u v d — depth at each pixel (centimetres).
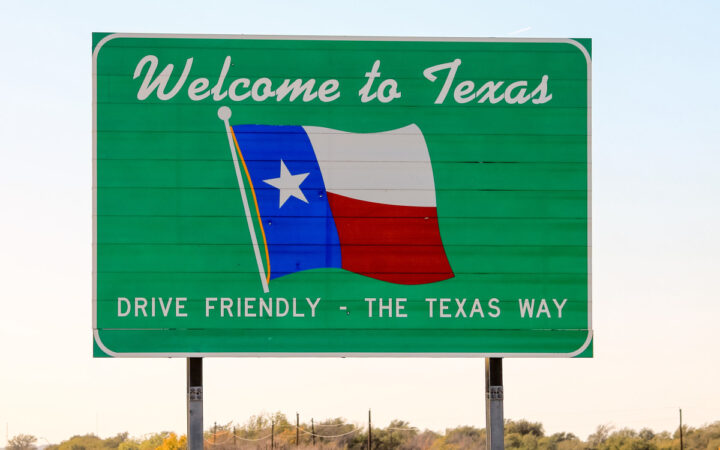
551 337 1711
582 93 1738
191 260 1697
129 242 1692
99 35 1711
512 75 1738
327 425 6303
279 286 1703
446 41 1738
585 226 1725
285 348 1694
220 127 1716
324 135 1722
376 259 1712
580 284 1719
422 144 1725
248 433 6222
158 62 1717
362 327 1703
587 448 6316
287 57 1728
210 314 1692
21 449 5756
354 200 1719
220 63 1722
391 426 6306
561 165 1730
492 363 1730
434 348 1703
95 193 1692
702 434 6188
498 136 1728
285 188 1714
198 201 1705
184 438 6053
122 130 1703
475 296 1712
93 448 5847
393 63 1733
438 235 1717
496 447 1722
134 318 1684
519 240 1720
